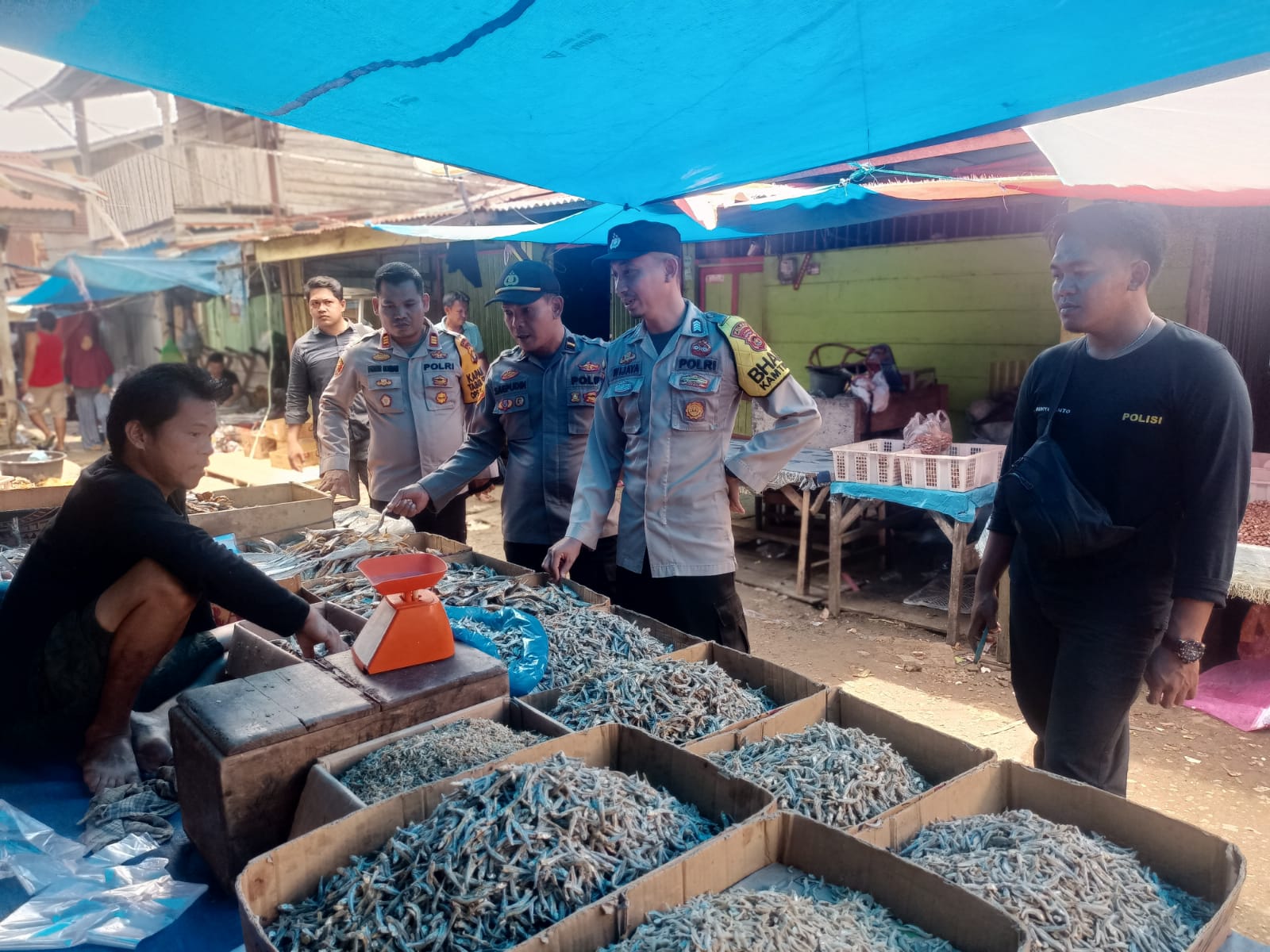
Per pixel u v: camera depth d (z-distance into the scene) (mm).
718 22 2105
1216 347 2213
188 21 2113
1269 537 4562
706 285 9945
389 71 2430
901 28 2086
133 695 2371
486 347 11609
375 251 12469
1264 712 4574
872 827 1704
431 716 2102
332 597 3289
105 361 14727
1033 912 1500
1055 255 2359
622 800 1673
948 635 5816
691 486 3271
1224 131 3904
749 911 1456
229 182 14922
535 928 1437
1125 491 2338
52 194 19078
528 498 4082
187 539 2270
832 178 5668
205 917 1783
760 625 6203
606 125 2922
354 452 6180
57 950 1664
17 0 1984
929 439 5934
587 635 2805
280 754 1861
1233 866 1609
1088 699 2422
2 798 2238
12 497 4586
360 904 1481
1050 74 2373
